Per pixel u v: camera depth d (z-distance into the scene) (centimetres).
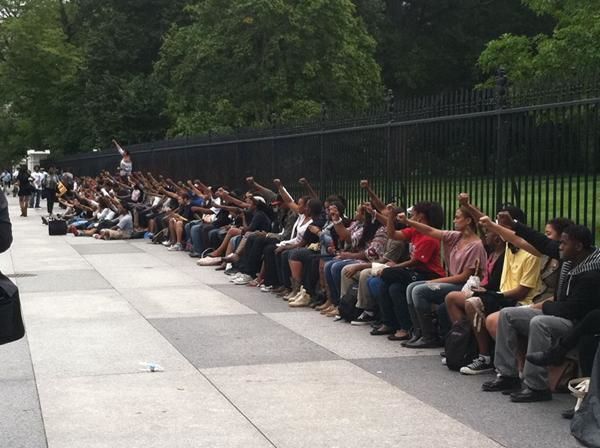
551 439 573
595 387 570
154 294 1229
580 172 782
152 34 4647
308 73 3359
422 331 855
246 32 3391
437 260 898
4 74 4650
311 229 1158
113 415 635
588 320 628
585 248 663
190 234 1742
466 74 4831
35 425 612
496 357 697
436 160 1040
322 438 579
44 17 4694
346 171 1310
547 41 2155
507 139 888
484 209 938
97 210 2311
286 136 1541
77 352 849
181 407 655
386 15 4762
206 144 2072
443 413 634
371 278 942
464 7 4756
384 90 3853
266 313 1070
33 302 1159
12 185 5534
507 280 761
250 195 1441
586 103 769
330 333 939
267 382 728
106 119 4394
